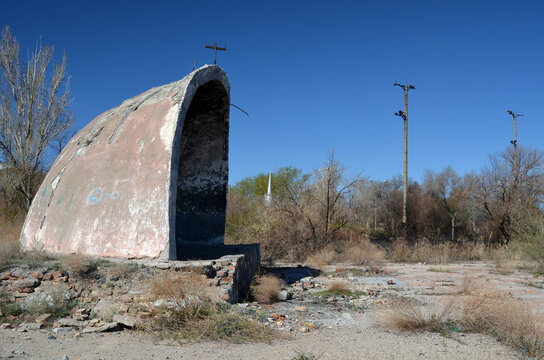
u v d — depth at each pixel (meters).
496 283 10.40
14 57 21.80
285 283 10.25
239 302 7.80
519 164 26.06
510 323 5.59
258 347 5.09
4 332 5.65
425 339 5.49
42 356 4.64
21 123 21.80
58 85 22.88
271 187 31.33
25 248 8.94
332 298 8.38
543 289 9.51
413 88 26.47
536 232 13.72
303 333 5.82
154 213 8.19
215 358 4.63
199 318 6.00
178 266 7.35
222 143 12.77
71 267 7.08
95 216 8.72
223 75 11.45
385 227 28.03
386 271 12.85
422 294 8.88
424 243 18.41
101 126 10.52
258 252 12.40
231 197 23.12
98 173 9.32
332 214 20.28
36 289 6.73
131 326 5.80
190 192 13.05
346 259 16.08
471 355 4.80
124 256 8.04
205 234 12.88
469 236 30.30
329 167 20.52
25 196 20.97
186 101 9.31
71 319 6.11
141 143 9.09
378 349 5.02
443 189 35.66
